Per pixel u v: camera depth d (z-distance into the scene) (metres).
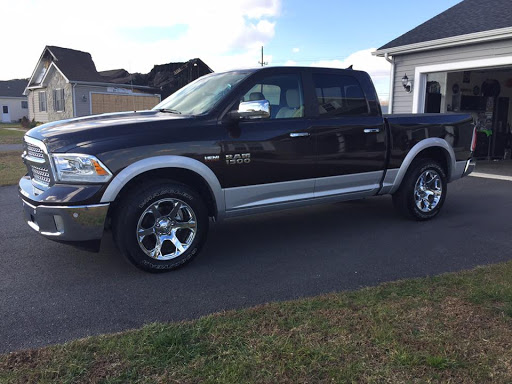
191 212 4.06
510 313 2.95
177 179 4.16
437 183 5.81
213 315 3.04
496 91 12.59
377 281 3.76
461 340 2.63
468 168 6.25
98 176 3.60
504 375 2.30
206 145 4.03
